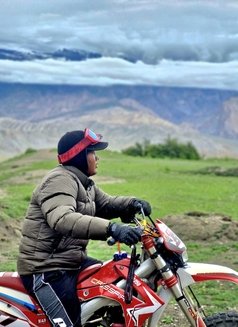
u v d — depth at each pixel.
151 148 87.56
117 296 6.07
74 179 6.27
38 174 47.91
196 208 24.83
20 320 6.21
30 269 6.22
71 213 5.96
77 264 6.27
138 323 6.02
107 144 6.53
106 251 14.23
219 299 9.98
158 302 6.04
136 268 6.18
